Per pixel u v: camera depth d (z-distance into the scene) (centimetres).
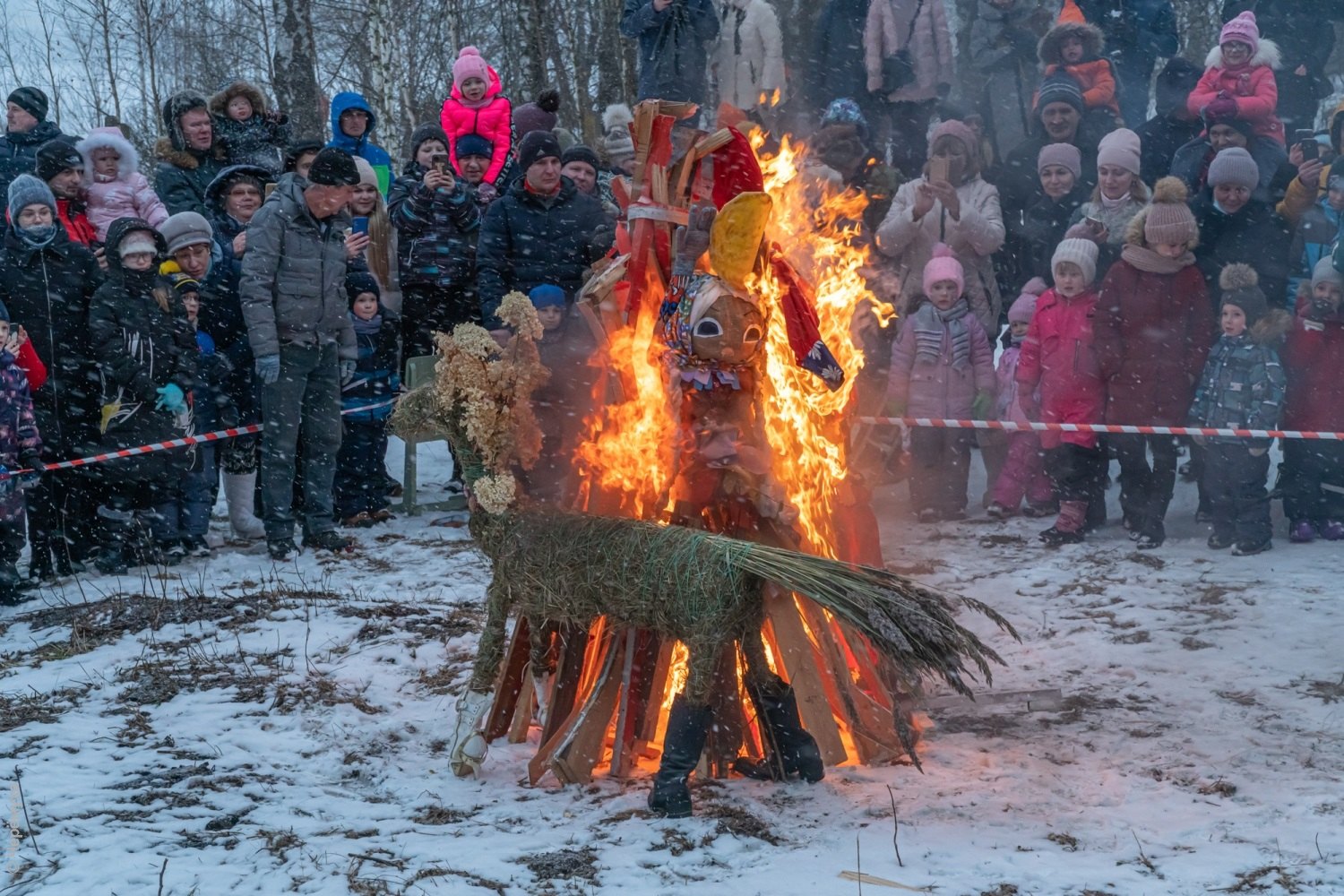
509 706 466
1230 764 446
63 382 764
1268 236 839
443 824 416
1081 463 782
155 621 656
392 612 663
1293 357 757
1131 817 405
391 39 1789
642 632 447
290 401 789
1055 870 367
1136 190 875
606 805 425
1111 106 956
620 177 464
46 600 725
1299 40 1026
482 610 666
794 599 425
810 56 1038
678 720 411
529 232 848
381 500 915
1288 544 760
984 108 1047
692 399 435
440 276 912
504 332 831
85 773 464
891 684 458
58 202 806
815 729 422
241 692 551
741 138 444
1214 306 847
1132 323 772
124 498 770
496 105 977
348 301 883
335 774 467
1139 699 519
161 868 378
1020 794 426
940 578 722
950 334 863
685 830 399
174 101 907
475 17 2294
